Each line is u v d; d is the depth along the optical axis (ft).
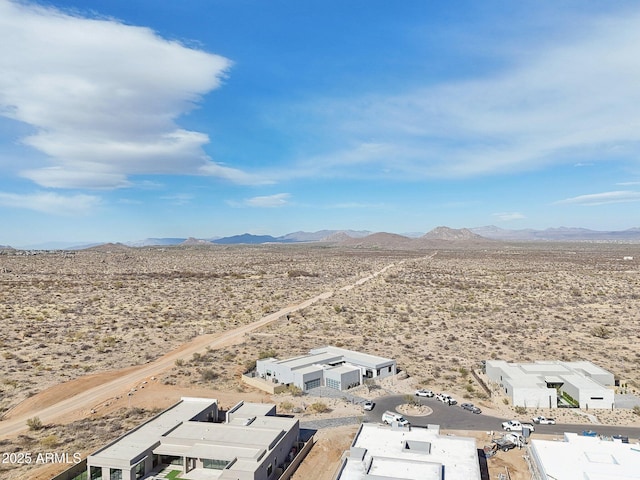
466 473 124.47
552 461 131.03
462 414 187.32
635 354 266.98
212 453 136.98
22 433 165.68
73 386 210.38
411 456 133.80
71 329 311.68
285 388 212.64
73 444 154.71
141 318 349.00
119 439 142.92
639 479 120.78
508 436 161.79
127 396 202.39
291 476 139.85
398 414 186.29
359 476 123.13
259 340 297.12
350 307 403.34
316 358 239.09
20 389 204.85
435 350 278.46
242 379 226.38
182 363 246.06
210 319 354.74
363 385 219.41
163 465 140.67
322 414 186.39
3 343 271.08
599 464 128.67
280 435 147.13
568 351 273.33
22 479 131.03
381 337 307.58
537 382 205.57
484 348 280.72
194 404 174.29
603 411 190.90
